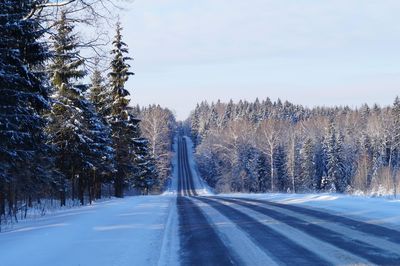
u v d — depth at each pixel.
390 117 97.62
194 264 7.87
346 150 91.88
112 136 38.03
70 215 16.16
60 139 28.34
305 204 18.73
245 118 150.12
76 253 8.48
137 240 10.14
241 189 91.88
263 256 8.34
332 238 9.91
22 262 7.69
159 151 79.31
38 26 13.02
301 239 9.96
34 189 26.38
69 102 28.08
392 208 14.65
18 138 14.84
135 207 19.91
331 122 98.38
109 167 36.19
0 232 12.16
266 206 18.92
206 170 108.38
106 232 11.23
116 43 39.03
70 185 42.53
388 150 92.12
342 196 21.11
